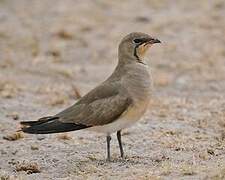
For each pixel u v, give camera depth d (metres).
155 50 23.70
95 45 24.27
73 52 23.61
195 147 13.66
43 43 24.55
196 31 25.33
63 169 12.60
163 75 20.95
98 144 14.30
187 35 24.98
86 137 14.81
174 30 25.47
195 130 15.19
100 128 12.68
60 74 21.22
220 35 24.95
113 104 12.46
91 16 27.34
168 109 17.12
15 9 28.17
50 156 13.49
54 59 22.67
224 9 27.73
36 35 25.27
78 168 12.48
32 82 20.14
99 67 22.14
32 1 29.27
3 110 16.98
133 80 12.55
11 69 21.47
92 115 12.55
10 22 26.61
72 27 26.03
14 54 23.11
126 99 12.45
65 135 14.70
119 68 12.87
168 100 18.22
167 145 13.90
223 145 13.78
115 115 12.48
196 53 23.27
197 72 21.44
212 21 26.33
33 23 26.56
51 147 14.11
